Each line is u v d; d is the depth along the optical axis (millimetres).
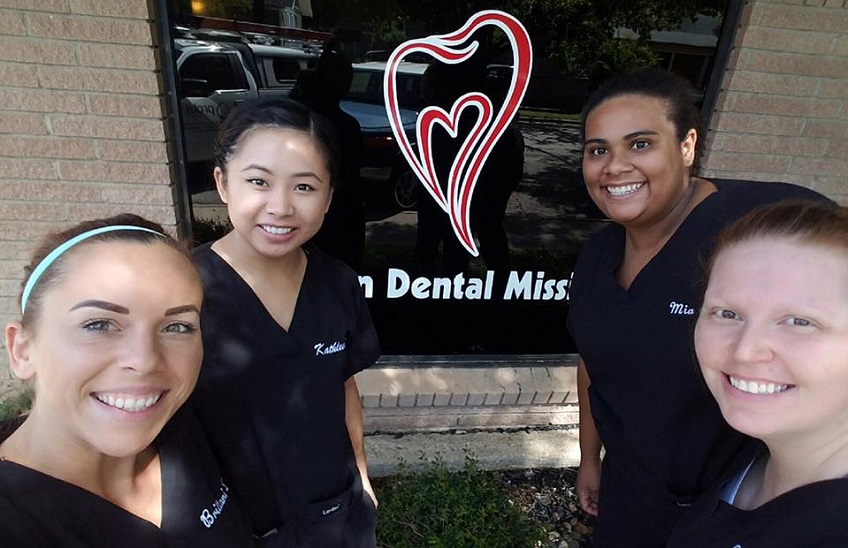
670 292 1346
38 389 810
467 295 2771
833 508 808
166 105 2312
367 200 2547
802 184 2664
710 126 2568
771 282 805
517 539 2203
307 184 1241
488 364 2881
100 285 780
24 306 808
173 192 2420
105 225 864
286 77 2338
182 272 872
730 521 1003
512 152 2537
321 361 1394
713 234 1303
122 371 790
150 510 980
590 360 1546
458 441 2742
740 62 2416
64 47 2129
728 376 893
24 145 2256
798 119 2523
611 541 1680
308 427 1392
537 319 2861
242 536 1181
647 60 2463
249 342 1283
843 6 2330
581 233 2707
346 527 1575
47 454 824
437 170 2531
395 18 2303
